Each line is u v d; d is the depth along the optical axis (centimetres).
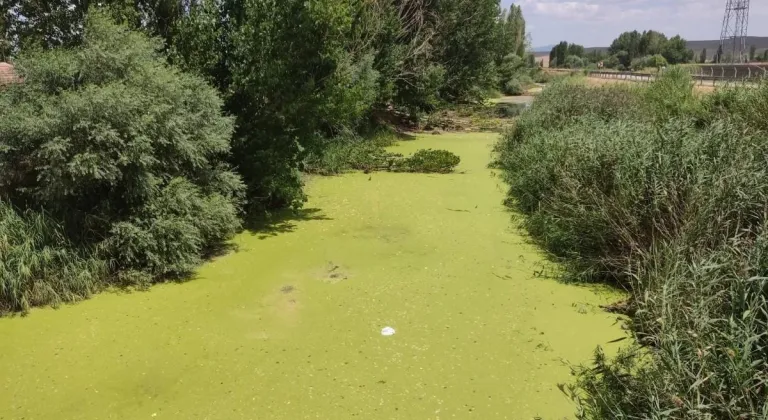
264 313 505
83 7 786
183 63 720
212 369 416
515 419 360
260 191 789
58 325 479
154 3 801
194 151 608
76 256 540
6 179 541
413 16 1745
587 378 392
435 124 1900
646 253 509
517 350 445
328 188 971
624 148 614
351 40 1284
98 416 363
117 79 579
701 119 966
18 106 548
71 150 520
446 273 598
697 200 497
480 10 2033
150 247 564
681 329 329
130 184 561
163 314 501
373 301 531
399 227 753
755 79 999
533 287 566
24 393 386
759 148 535
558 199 664
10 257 507
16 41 841
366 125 1512
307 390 390
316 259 635
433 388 393
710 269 367
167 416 363
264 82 725
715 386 284
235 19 749
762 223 437
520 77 3944
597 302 533
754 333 300
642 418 309
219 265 614
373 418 361
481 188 983
